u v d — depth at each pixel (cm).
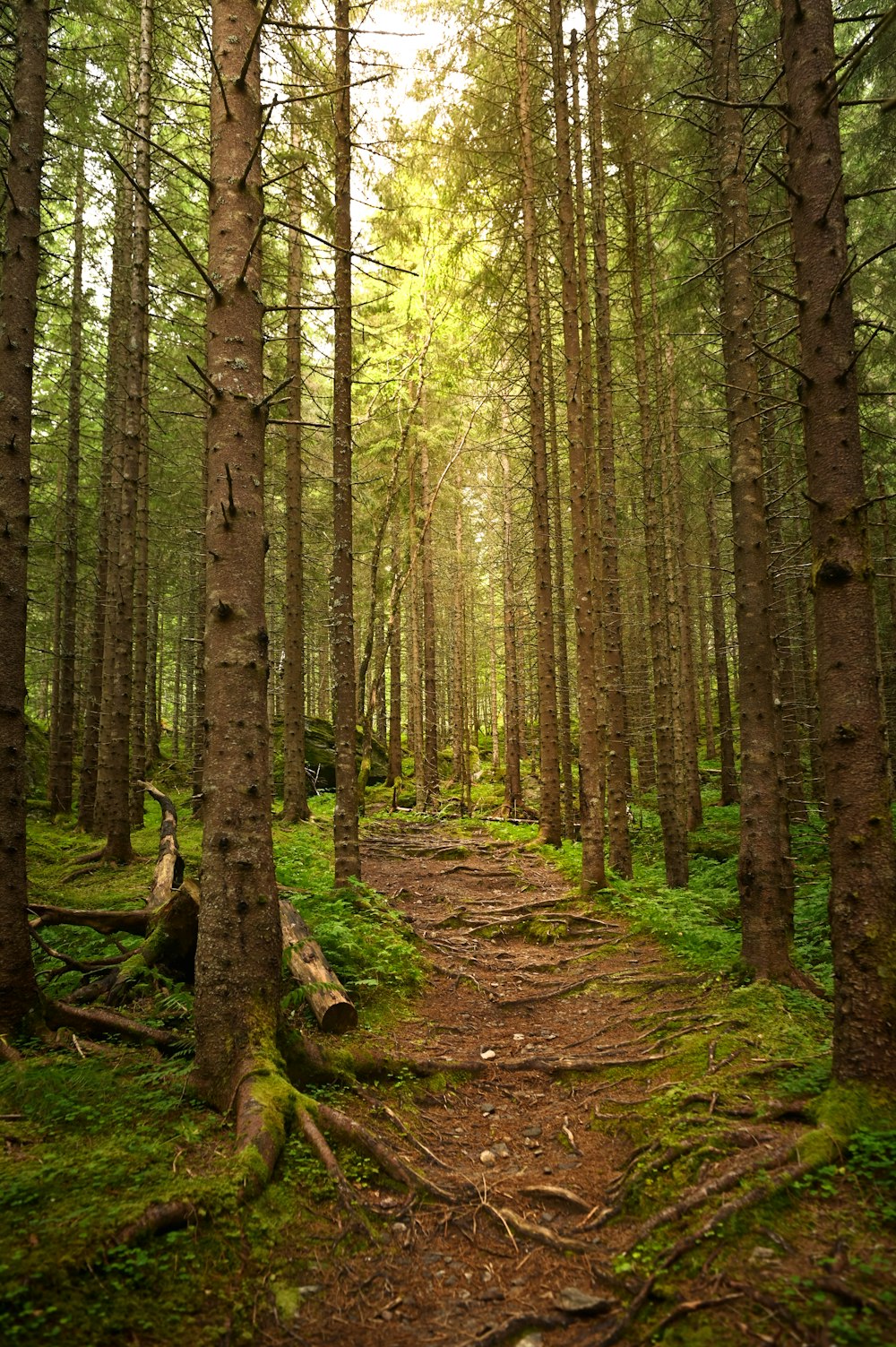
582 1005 694
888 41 854
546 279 1508
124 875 991
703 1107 427
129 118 1240
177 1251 303
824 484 432
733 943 782
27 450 560
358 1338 283
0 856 510
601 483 1222
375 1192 378
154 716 2492
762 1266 288
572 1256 331
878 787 404
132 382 1134
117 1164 345
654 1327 273
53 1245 287
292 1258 320
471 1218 366
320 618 2605
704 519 1961
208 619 477
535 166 1294
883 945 390
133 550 1121
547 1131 459
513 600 2308
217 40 505
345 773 873
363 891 859
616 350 1608
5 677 524
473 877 1259
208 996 439
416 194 1198
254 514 486
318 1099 449
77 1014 509
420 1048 568
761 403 724
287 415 1461
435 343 1399
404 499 2238
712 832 1633
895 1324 251
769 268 920
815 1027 539
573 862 1284
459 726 2381
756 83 932
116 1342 259
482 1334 284
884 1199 315
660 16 1014
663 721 1152
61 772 1658
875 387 1184
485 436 1842
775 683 687
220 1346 269
